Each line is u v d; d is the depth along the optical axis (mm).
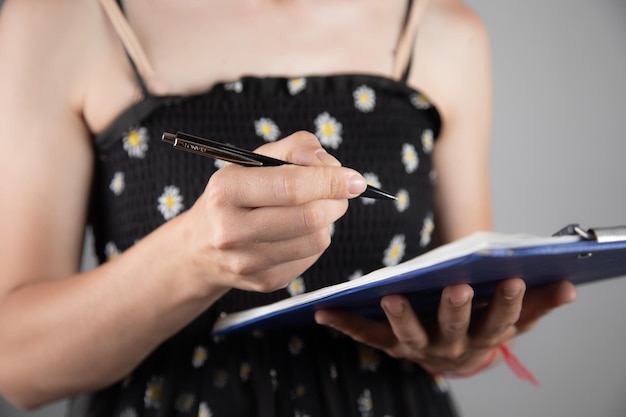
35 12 855
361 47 922
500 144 1589
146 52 869
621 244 553
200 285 664
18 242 817
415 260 551
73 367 763
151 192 825
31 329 752
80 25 856
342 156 865
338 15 919
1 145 832
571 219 1602
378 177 869
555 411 1617
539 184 1595
